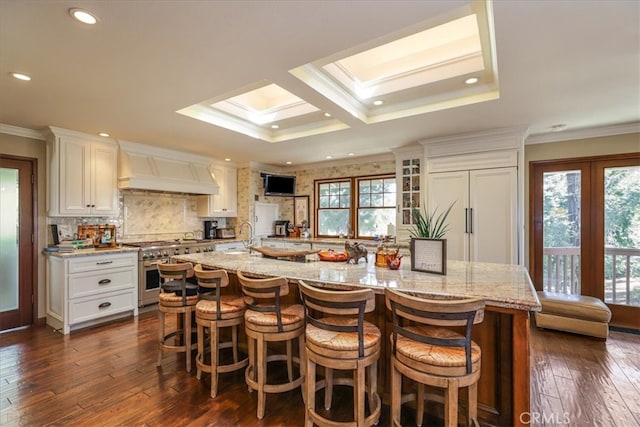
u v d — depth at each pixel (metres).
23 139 3.73
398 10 1.63
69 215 3.87
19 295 3.71
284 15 1.66
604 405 2.17
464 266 2.64
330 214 6.34
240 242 5.70
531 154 4.30
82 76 2.35
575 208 4.08
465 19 2.35
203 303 2.46
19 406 2.14
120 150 4.38
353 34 1.85
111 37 1.85
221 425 1.95
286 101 3.82
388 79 2.99
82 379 2.49
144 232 4.98
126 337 3.37
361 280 2.04
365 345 1.72
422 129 3.82
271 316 2.11
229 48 1.99
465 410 1.94
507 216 3.82
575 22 1.72
